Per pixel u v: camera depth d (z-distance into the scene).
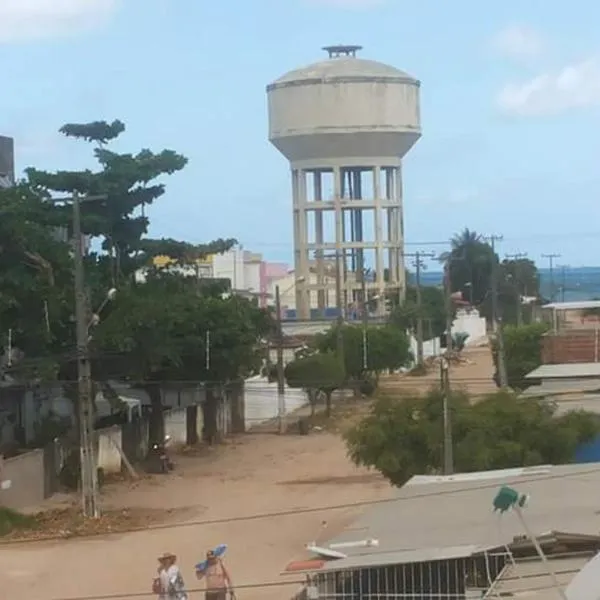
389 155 137.00
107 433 68.19
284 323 129.25
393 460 47.66
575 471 34.00
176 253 72.94
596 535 24.16
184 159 69.88
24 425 72.25
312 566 25.42
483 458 45.72
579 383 63.41
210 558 34.41
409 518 28.83
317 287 141.12
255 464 72.00
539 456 46.16
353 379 106.75
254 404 96.69
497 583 22.02
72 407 72.56
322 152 135.62
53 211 66.56
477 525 26.91
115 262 69.50
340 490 59.97
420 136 138.62
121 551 47.12
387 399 50.75
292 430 89.50
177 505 57.78
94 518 53.62
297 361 94.50
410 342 125.62
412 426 48.06
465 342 161.88
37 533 51.59
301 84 133.62
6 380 66.25
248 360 75.88
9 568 44.56
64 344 62.75
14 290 60.22
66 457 62.88
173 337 71.94
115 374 66.12
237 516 53.66
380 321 133.25
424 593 24.61
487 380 105.31
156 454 71.31
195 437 83.06
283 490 61.06
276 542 47.25
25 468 58.56
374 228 138.25
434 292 160.38
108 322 62.59
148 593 38.31
